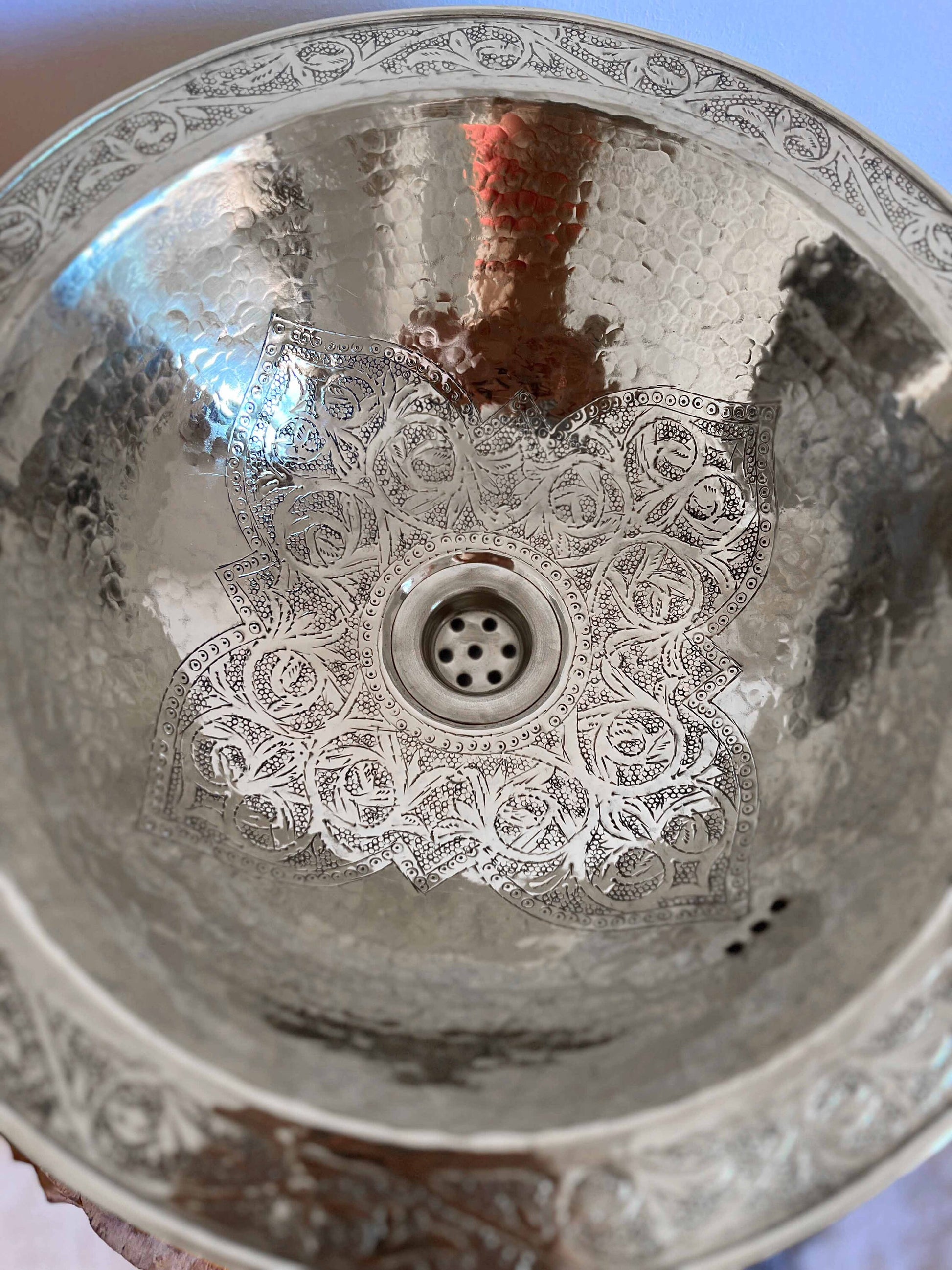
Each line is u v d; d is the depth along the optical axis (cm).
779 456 41
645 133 40
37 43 44
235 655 40
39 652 34
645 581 42
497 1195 25
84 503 37
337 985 33
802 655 39
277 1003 31
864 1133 26
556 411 44
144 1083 26
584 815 39
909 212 39
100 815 33
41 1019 26
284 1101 26
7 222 36
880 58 44
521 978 34
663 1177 26
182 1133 26
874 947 29
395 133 40
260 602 41
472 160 41
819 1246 42
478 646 42
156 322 39
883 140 41
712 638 41
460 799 39
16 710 31
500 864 38
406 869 37
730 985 32
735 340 41
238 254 40
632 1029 31
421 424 44
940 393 36
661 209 41
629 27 43
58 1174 25
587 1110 27
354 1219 25
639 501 43
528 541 43
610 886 37
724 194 40
